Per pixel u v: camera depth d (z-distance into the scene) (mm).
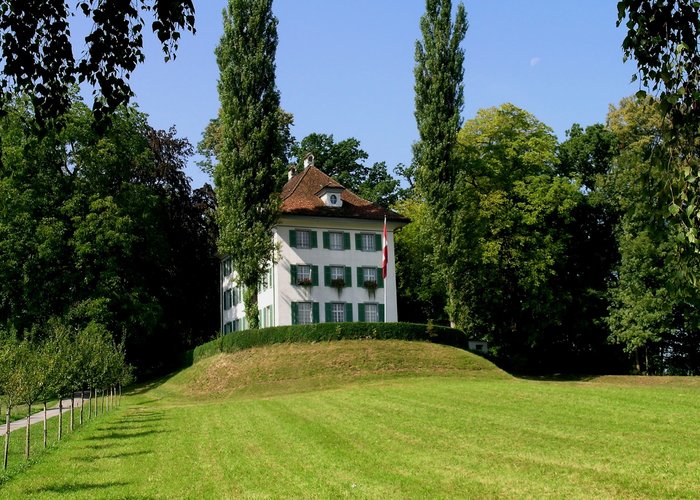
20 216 46531
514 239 50750
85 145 49375
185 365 54094
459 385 33469
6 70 9836
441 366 41844
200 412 30281
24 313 47500
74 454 19750
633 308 46562
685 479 13430
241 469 16188
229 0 47750
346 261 51406
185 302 60781
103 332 42344
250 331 45844
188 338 64250
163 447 20281
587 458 15758
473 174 51969
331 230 51438
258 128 46406
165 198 58031
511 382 35219
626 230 47062
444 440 19078
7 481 15922
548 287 52594
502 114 52531
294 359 42688
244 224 45406
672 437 18016
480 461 15930
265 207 45750
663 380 41969
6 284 47188
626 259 46688
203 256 62969
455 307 47375
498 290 51344
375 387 35188
